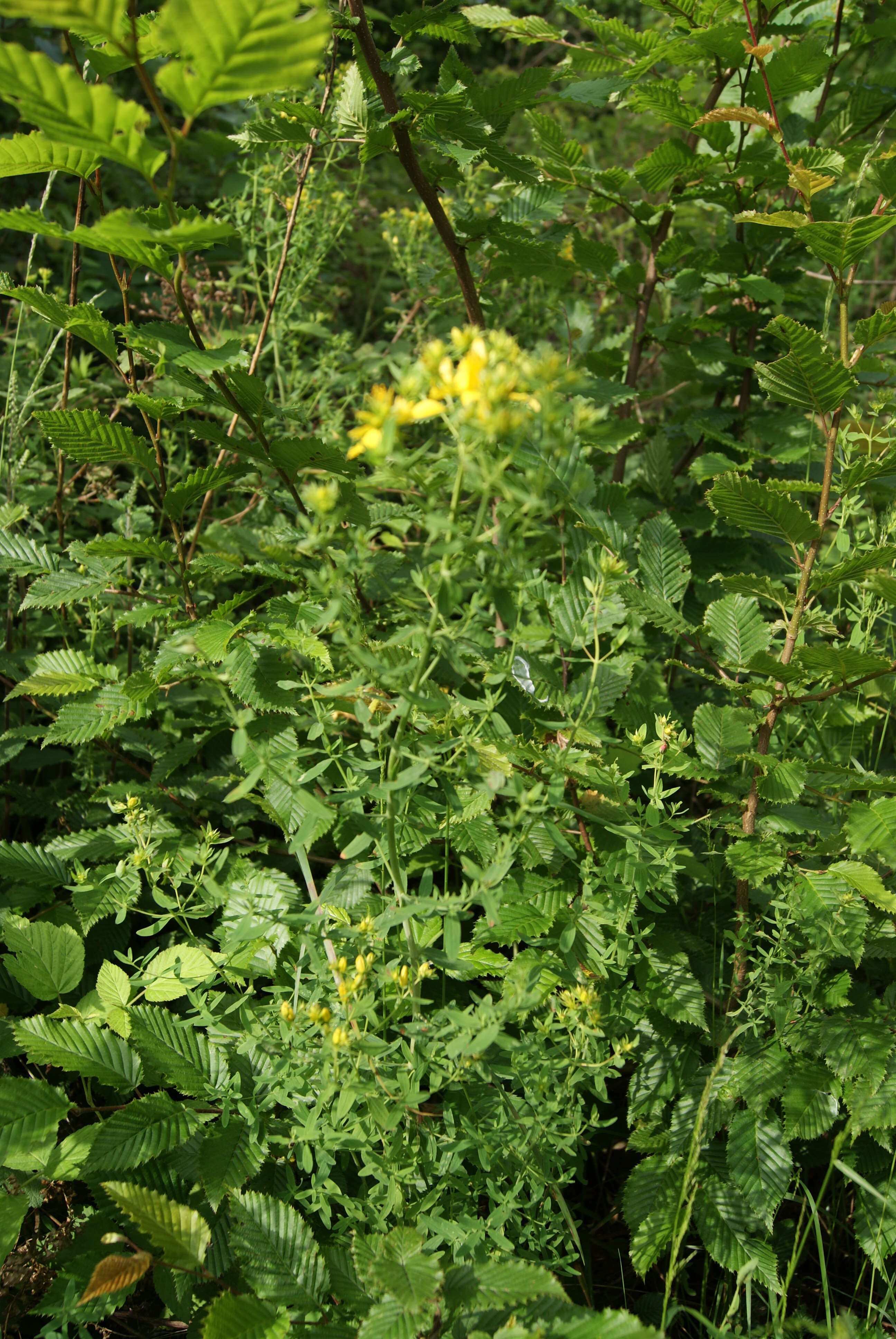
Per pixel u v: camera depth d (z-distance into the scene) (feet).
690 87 3.62
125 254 2.62
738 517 2.92
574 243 3.66
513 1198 2.60
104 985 2.91
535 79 3.25
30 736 3.26
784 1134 2.83
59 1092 2.82
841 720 3.30
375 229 5.74
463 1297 2.49
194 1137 2.79
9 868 3.13
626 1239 3.15
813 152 3.39
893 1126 2.78
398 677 2.45
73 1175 2.71
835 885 2.85
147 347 2.88
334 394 4.94
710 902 3.28
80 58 3.22
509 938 2.84
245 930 2.62
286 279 4.31
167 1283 2.63
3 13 2.19
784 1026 2.85
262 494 3.61
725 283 3.87
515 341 2.30
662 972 2.95
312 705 2.90
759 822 2.96
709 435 3.60
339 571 2.42
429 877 2.59
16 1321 2.75
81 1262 2.63
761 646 3.10
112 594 3.54
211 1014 2.82
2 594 3.78
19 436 3.80
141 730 3.50
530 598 2.82
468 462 2.29
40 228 2.56
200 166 5.85
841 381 2.81
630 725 3.16
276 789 2.89
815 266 4.32
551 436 2.28
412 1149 2.62
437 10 3.11
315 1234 2.76
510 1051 2.70
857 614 3.27
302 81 2.25
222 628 2.89
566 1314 2.52
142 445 2.99
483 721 2.55
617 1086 3.30
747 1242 2.79
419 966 2.61
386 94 3.06
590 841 2.94
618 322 5.08
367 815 2.76
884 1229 2.83
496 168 3.19
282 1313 2.53
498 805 3.15
